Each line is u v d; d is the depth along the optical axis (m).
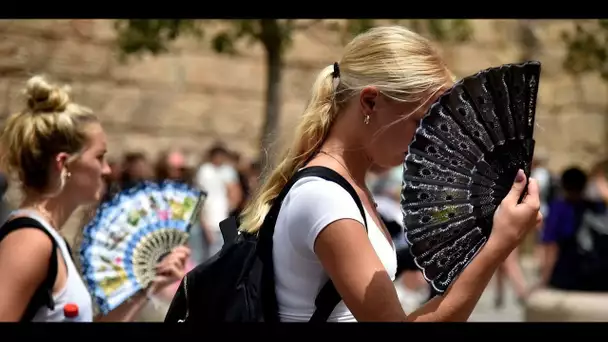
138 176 11.83
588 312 9.17
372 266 2.44
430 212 2.46
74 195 3.53
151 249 3.84
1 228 3.34
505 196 2.47
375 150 2.66
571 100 18.80
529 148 2.45
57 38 14.40
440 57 2.69
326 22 13.63
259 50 16.12
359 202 2.57
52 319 3.29
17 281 3.21
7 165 3.50
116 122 15.02
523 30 18.36
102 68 14.88
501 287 13.18
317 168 2.60
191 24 12.33
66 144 3.46
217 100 15.84
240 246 2.67
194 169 13.93
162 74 15.41
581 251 9.78
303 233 2.51
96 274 3.76
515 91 2.41
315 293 2.57
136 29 12.36
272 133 3.15
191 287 2.68
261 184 3.00
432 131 2.44
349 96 2.68
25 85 3.53
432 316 2.41
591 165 18.89
